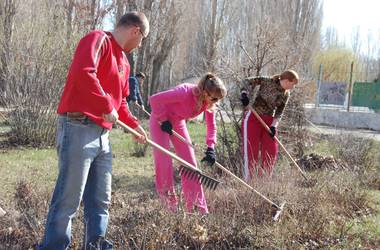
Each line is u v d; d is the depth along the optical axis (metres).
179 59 26.91
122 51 3.64
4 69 11.05
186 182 4.89
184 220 4.22
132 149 10.65
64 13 12.05
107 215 3.77
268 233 4.29
